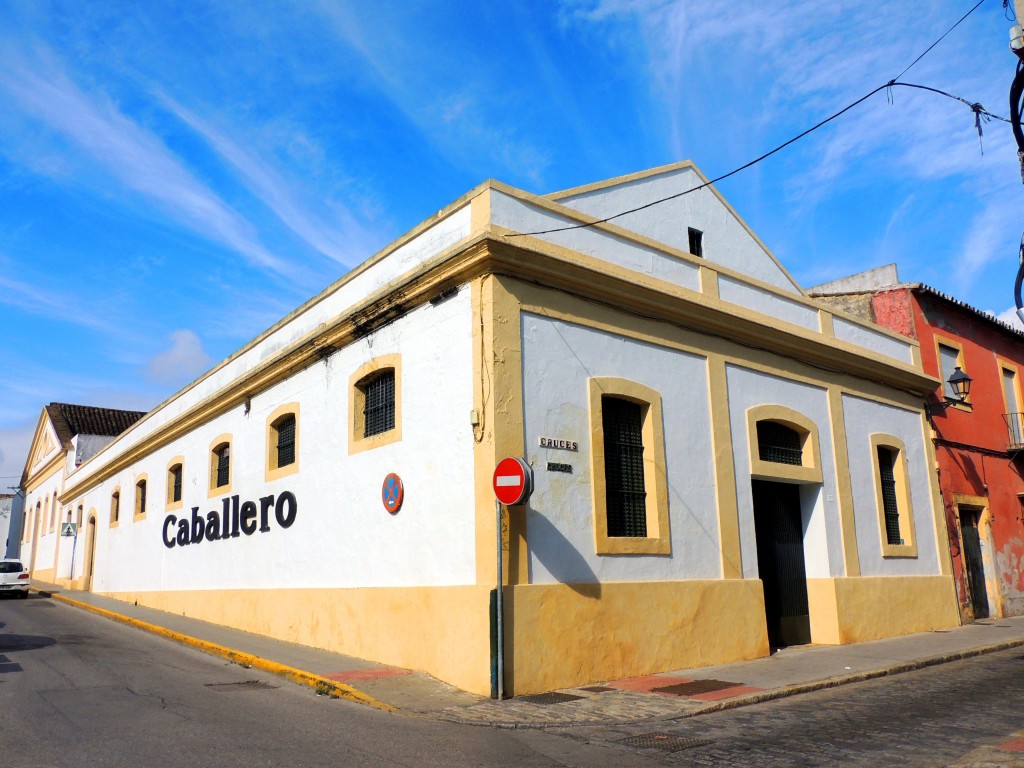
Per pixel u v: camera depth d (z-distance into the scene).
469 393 10.54
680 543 12.02
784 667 11.55
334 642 12.64
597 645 10.42
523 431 10.34
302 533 14.11
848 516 15.39
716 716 8.58
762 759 6.65
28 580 27.72
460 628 9.99
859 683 10.66
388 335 12.39
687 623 11.68
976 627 16.89
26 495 46.47
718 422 13.20
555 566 10.27
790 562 14.62
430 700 9.21
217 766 6.28
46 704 8.62
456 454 10.63
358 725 7.99
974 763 6.32
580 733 7.76
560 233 11.60
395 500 11.67
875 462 16.61
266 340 16.52
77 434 34.75
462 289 10.93
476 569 10.01
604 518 11.00
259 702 9.16
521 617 9.69
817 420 15.39
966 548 18.91
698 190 14.92
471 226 11.05
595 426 11.25
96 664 11.66
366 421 13.05
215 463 18.41
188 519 19.25
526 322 10.75
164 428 21.19
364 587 12.10
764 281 15.77
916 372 18.08
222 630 15.66
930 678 10.94
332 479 13.41
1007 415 21.67
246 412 16.97
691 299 12.97
